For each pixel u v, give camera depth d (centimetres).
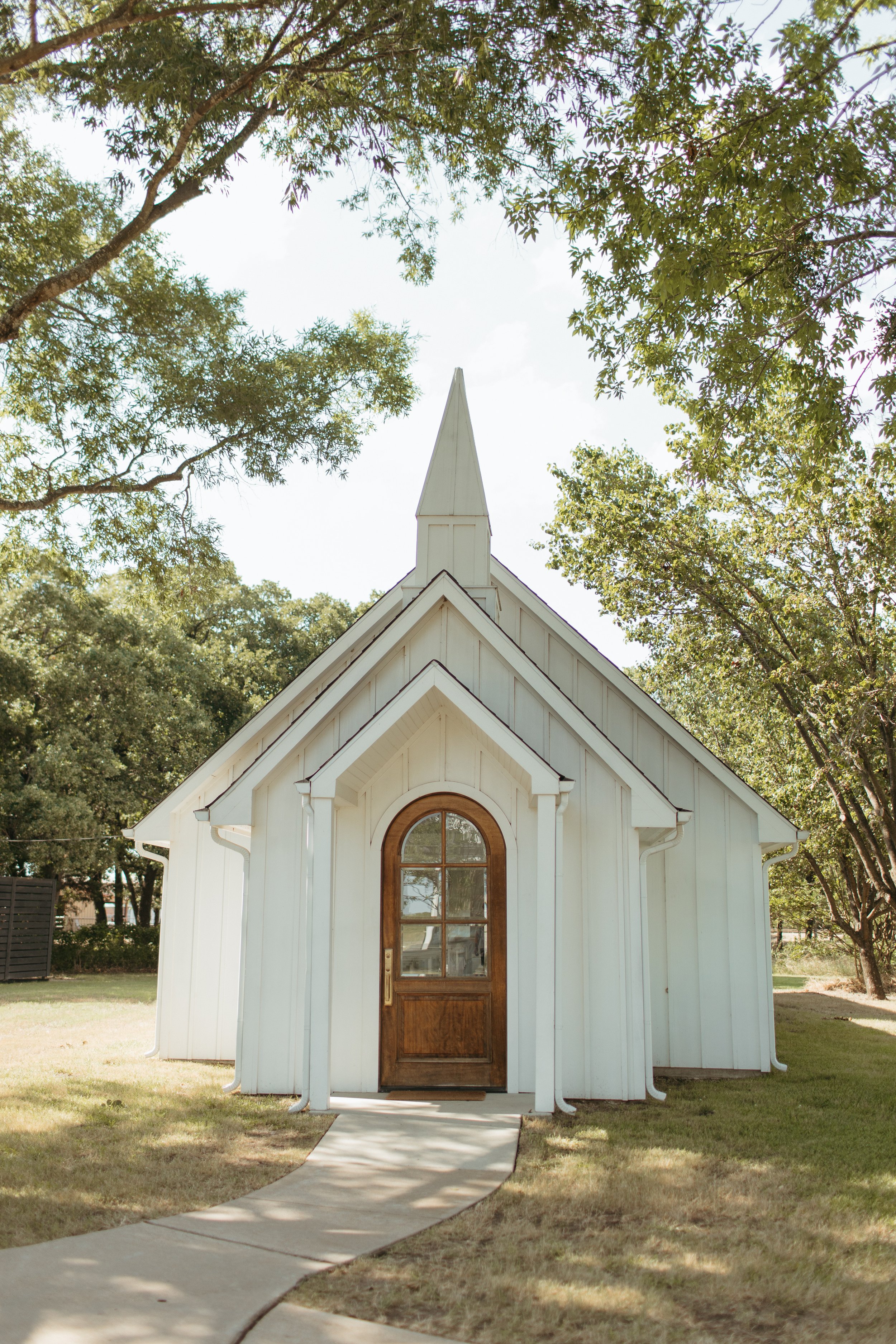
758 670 1864
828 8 671
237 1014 1047
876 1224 507
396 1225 502
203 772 1074
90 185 1256
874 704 1684
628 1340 366
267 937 892
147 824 1073
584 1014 855
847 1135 714
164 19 909
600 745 879
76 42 849
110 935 2692
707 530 1812
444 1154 651
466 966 896
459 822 922
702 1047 1024
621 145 836
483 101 916
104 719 2656
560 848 830
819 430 960
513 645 908
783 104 739
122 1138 681
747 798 1057
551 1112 774
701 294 855
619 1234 489
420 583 1028
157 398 1430
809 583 1748
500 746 822
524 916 895
